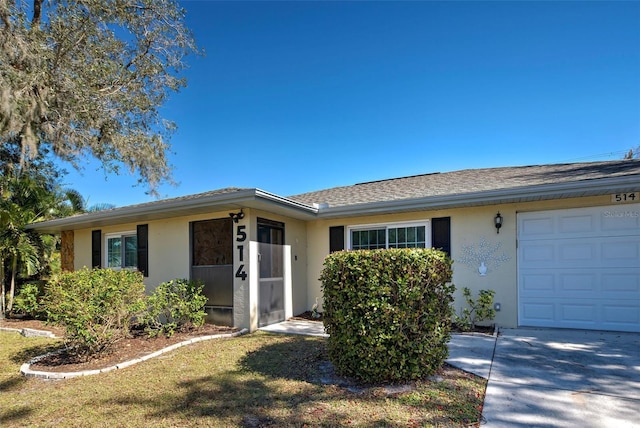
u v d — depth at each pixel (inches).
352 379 172.9
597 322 267.3
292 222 359.3
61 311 219.3
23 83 389.7
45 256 458.9
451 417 133.0
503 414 134.9
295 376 181.5
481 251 299.3
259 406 147.3
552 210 282.0
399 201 297.3
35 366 216.8
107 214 347.3
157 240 362.9
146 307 255.4
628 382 162.6
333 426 128.5
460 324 278.2
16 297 411.5
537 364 189.5
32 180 467.2
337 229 364.5
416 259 163.8
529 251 287.4
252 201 269.7
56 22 434.6
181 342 255.0
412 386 161.6
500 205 295.6
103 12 465.1
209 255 331.3
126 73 523.2
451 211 312.5
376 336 161.2
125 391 169.5
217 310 318.3
